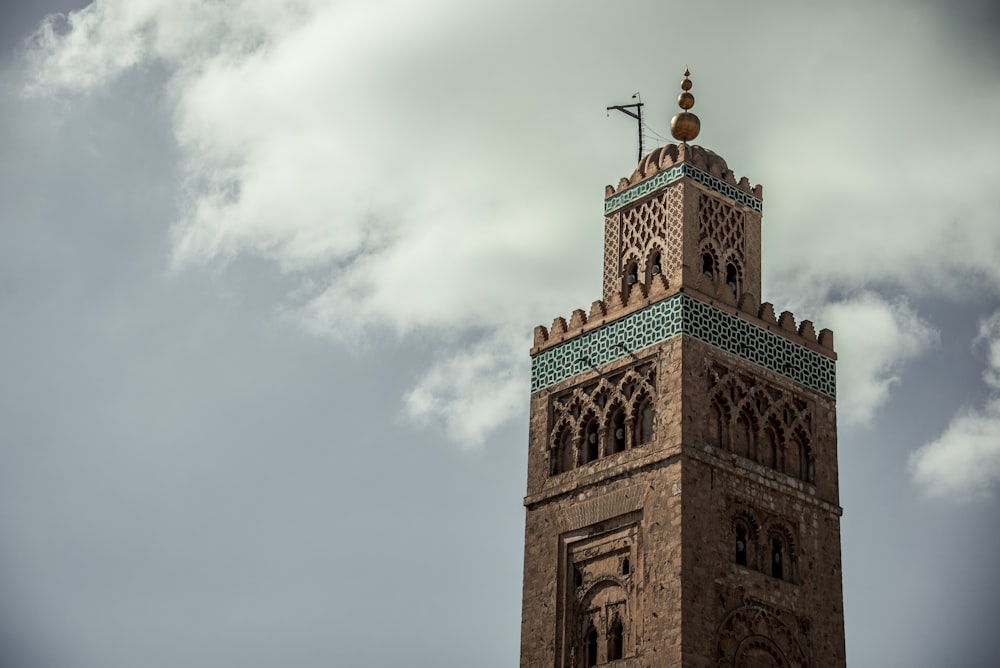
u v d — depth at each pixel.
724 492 96.06
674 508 94.31
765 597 95.69
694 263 101.12
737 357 99.44
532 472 102.62
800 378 102.12
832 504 100.75
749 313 101.06
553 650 97.19
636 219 104.88
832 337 104.75
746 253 104.50
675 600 92.25
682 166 103.00
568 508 99.88
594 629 96.31
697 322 98.44
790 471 99.88
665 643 91.88
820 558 99.06
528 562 100.56
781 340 102.00
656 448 96.44
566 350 103.81
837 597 98.81
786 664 95.44
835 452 102.25
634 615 94.19
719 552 94.62
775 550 98.00
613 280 104.50
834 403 103.38
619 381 100.06
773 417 100.06
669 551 93.69
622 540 96.50
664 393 97.12
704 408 96.94
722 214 104.12
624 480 97.50
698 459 95.44
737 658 93.38
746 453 98.38
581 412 101.56
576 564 98.56
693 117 106.12
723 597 93.94
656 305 99.50
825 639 97.31
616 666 93.94
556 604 98.12
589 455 100.69
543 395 103.94
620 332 100.94
